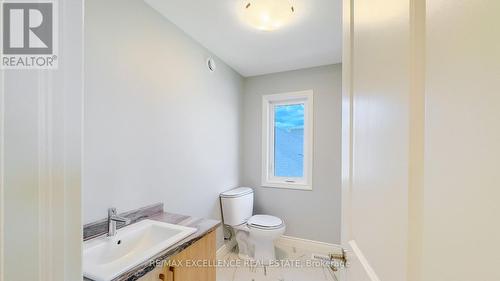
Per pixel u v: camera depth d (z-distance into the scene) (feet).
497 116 0.75
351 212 2.37
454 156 0.93
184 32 6.26
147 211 5.13
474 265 0.83
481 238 0.80
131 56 4.78
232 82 8.75
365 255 1.92
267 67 8.66
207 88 7.30
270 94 9.21
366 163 1.93
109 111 4.35
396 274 1.38
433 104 1.07
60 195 1.43
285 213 8.91
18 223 1.21
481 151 0.81
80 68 1.57
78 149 1.56
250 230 7.50
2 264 1.14
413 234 1.22
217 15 5.49
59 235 1.42
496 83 0.75
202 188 7.09
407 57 1.28
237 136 9.12
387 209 1.52
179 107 6.14
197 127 6.86
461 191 0.89
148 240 4.59
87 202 4.00
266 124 9.25
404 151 1.30
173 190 5.94
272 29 5.90
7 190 1.17
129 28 4.73
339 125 8.18
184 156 6.33
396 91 1.41
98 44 4.14
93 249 3.64
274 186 9.08
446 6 0.99
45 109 1.35
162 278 3.66
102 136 4.24
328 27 5.94
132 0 4.79
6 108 1.18
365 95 1.98
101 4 4.19
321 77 8.45
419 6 1.19
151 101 5.28
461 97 0.90
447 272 0.96
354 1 2.35
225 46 7.04
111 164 4.40
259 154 9.35
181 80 6.20
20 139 1.22
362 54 2.07
